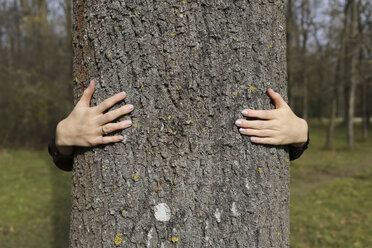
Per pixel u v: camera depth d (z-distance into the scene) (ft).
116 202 3.13
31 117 26.61
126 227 3.11
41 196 14.21
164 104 3.11
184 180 3.11
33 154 25.62
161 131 3.11
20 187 15.78
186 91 3.11
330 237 10.16
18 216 11.76
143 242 3.10
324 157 26.16
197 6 3.10
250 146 3.18
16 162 22.48
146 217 3.10
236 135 3.15
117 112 3.09
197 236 3.12
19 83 27.61
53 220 11.39
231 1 3.13
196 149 3.12
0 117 27.07
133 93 3.13
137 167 3.12
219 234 3.13
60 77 28.02
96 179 3.18
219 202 3.14
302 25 31.99
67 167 3.68
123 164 3.13
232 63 3.14
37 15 29.17
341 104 65.31
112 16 3.14
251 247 3.15
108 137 3.12
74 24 3.35
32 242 9.69
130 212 3.11
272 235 3.23
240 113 3.16
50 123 27.20
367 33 26.55
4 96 27.02
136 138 3.12
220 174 3.14
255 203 3.16
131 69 3.13
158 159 3.11
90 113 3.15
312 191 15.65
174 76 3.10
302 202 13.82
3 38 30.32
